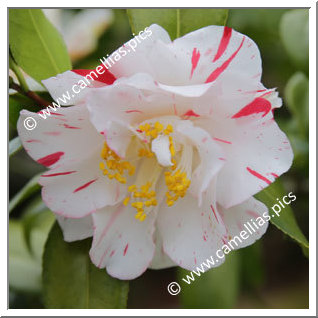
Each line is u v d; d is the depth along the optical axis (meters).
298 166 0.43
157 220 0.34
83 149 0.33
